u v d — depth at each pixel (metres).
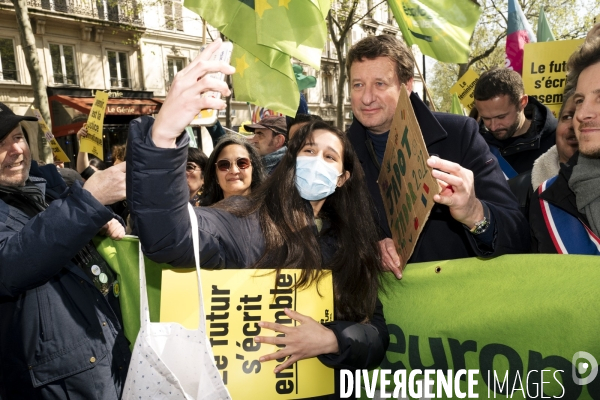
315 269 1.57
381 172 2.05
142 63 20.34
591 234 1.59
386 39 2.07
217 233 1.50
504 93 3.11
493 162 2.07
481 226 1.60
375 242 1.77
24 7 11.28
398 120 1.70
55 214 1.48
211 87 1.22
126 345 1.89
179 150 1.27
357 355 1.55
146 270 1.78
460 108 6.26
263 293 1.54
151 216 1.27
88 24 18.47
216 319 1.50
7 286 1.49
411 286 1.81
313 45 2.20
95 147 5.32
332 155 1.65
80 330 1.75
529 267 1.62
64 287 1.76
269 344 1.52
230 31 2.25
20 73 17.38
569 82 1.57
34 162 2.04
